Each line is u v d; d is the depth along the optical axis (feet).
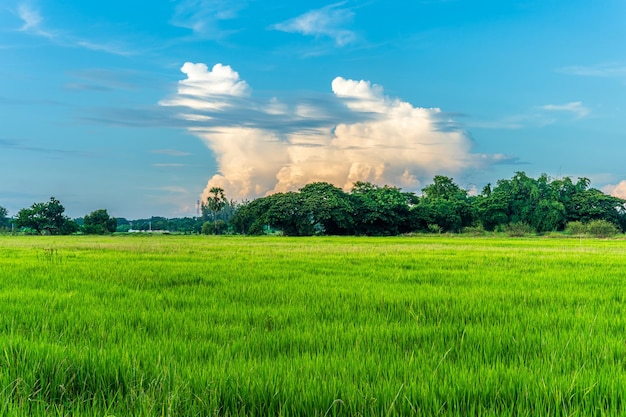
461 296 33.55
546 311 27.71
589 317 26.53
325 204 268.82
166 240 170.40
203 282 41.78
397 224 294.05
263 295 34.19
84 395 14.97
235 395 14.46
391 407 13.37
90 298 32.48
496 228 292.20
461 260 67.05
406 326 23.71
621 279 44.80
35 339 21.03
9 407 13.33
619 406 14.29
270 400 14.35
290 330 22.99
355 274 48.93
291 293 34.88
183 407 13.61
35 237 216.74
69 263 59.72
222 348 19.11
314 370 16.66
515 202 323.37
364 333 22.21
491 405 14.15
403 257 72.59
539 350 20.10
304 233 268.21
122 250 89.97
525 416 13.46
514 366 17.51
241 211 289.94
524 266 58.39
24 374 16.01
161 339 21.34
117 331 22.72
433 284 41.29
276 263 60.75
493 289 37.65
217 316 26.71
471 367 17.21
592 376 15.90
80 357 17.49
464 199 369.09
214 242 146.82
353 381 15.81
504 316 26.86
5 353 17.71
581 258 72.02
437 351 19.69
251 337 21.36
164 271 49.60
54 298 32.48
